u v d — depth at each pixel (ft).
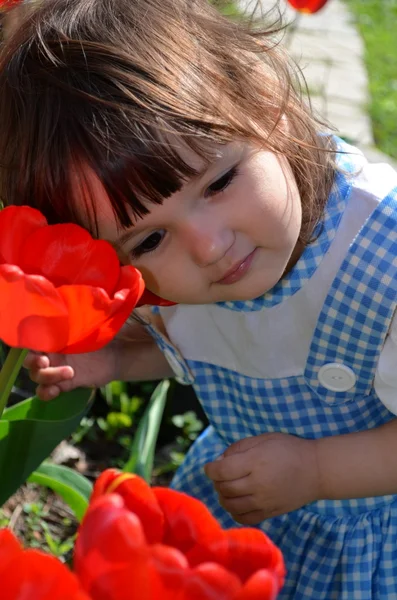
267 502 3.64
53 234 2.55
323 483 3.69
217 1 4.07
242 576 1.76
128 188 2.80
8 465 3.28
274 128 3.01
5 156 3.11
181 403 6.34
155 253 3.03
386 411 4.06
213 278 3.09
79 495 3.94
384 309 3.52
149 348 4.41
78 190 2.89
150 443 4.37
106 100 2.82
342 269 3.56
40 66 2.99
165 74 2.88
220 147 2.87
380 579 4.06
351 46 13.30
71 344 2.40
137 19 3.05
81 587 1.58
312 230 3.56
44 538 5.13
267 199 3.00
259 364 3.98
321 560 4.13
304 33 13.50
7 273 2.20
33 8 3.37
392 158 9.95
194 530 1.79
